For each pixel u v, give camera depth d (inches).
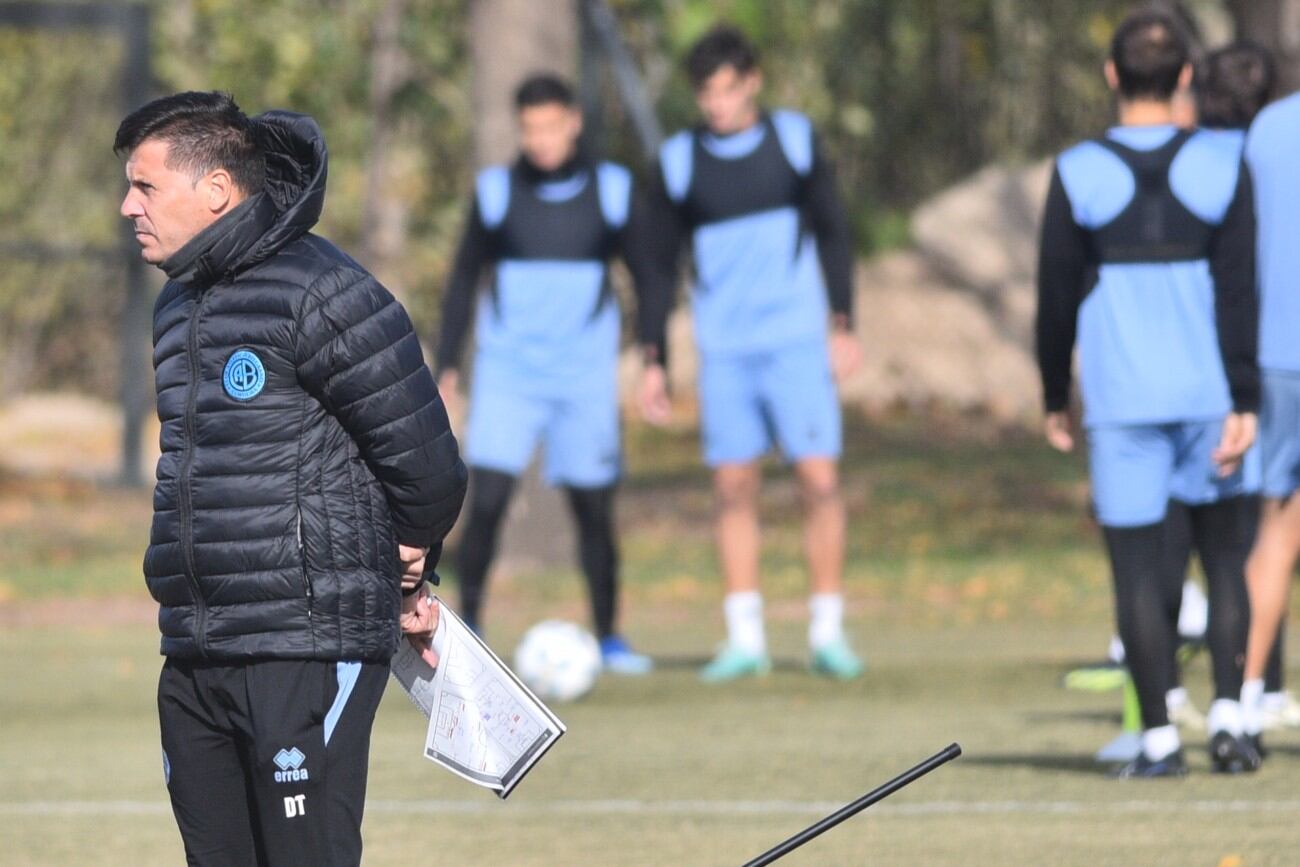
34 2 3097.9
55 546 2615.7
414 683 617.3
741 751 1149.1
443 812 965.8
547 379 1552.7
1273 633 1077.8
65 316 4121.6
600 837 887.1
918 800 956.6
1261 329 1048.2
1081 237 982.4
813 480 1520.7
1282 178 1034.7
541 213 1542.8
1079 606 2028.8
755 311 1504.7
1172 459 983.6
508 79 2282.2
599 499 1579.7
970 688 1453.0
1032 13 4170.8
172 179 585.0
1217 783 972.6
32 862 848.3
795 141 1493.6
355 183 3501.5
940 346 3799.2
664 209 1531.7
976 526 2632.9
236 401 579.8
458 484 593.0
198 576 580.7
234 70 3297.2
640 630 1934.1
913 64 4128.9
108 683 1569.9
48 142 3604.8
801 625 1967.3
